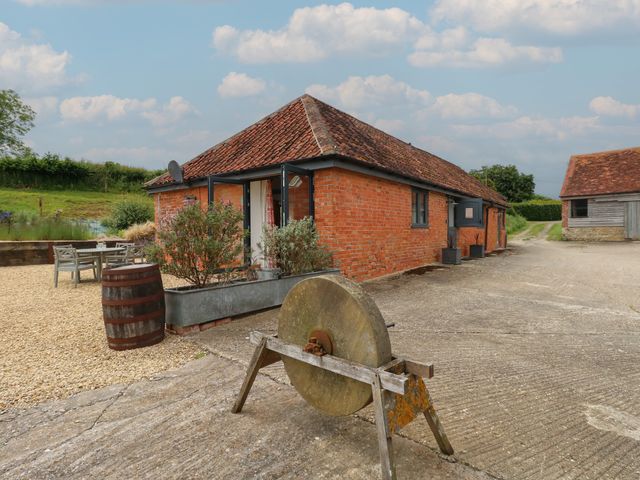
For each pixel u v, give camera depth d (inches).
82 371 158.6
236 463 97.5
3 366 163.3
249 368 120.7
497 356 178.9
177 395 136.8
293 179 366.0
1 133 886.4
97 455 101.2
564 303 296.0
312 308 110.2
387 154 472.4
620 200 1003.9
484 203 776.3
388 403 88.0
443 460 98.0
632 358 177.5
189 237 233.1
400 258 464.8
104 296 182.2
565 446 105.2
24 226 605.9
